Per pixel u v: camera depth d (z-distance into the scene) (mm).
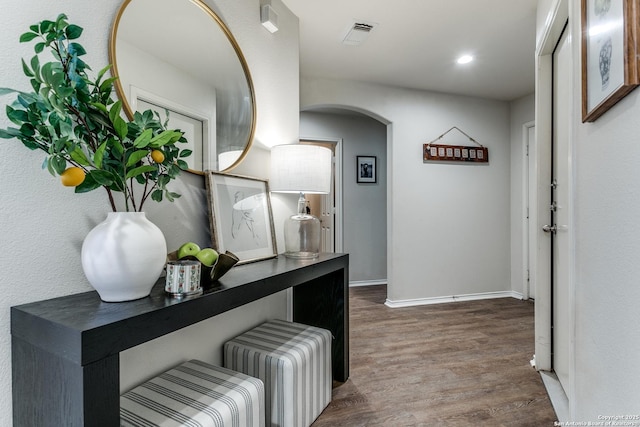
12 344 888
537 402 1812
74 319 803
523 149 3928
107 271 908
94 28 1135
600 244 1068
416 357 2373
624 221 917
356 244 4793
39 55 982
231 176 1685
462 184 3934
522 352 2453
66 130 819
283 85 2184
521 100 3967
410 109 3719
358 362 2295
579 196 1251
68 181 807
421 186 3775
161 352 1316
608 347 1017
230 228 1630
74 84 878
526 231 3906
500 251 4086
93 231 938
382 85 3600
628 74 800
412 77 3412
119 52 1214
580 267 1241
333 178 4785
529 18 2357
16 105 921
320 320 2102
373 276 4867
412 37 2615
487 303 3791
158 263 992
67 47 945
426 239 3801
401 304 3703
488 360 2320
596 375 1100
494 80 3479
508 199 4121
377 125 4887
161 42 1382
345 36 2590
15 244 916
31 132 821
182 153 1183
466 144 3943
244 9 1856
